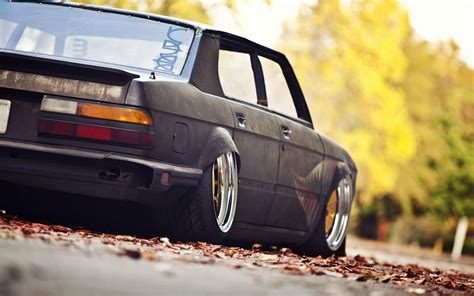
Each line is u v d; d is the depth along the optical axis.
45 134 11.14
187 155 11.59
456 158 77.44
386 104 57.31
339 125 56.44
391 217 73.62
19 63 11.24
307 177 14.44
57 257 7.41
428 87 73.38
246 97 13.12
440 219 76.62
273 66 14.16
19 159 11.13
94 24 12.40
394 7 56.53
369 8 56.34
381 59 56.56
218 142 11.91
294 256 13.30
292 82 14.80
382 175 58.31
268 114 13.47
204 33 12.50
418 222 71.56
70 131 11.12
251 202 13.01
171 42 12.30
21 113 11.21
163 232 12.09
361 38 56.22
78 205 11.66
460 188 76.81
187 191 11.81
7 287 5.77
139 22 12.48
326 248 15.34
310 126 15.12
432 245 71.25
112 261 7.63
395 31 57.03
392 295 7.86
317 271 9.66
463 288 11.17
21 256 7.19
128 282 6.65
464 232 68.44
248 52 13.44
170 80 11.62
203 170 11.77
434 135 73.12
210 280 7.39
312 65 54.94
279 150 13.52
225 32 12.89
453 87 84.81
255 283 7.58
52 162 11.13
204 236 12.00
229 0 32.69
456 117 79.69
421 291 8.95
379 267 14.62
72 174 11.12
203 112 11.84
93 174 11.13
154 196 11.42
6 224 10.55
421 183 73.00
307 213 14.63
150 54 12.10
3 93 11.24
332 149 15.37
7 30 12.38
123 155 11.12
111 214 11.82
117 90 11.21
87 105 11.15
